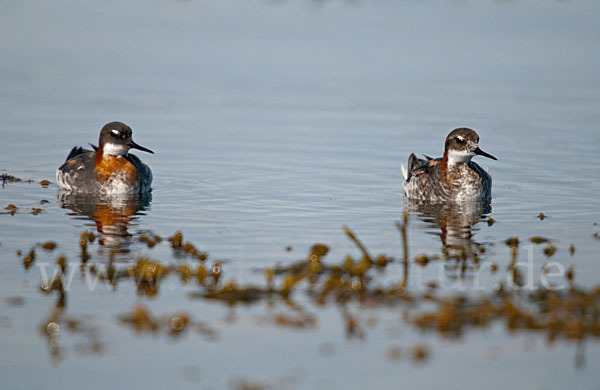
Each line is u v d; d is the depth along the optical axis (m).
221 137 20.73
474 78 26.94
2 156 18.55
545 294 10.23
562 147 19.58
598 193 16.00
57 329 9.27
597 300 9.89
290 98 24.77
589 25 35.34
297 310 9.82
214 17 36.09
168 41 31.52
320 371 8.41
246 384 8.14
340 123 22.16
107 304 9.98
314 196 15.82
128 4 38.62
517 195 16.02
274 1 40.09
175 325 9.38
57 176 16.58
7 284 10.59
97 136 20.39
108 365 8.54
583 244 12.59
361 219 14.20
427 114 22.95
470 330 9.31
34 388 8.10
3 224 13.55
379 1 40.66
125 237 12.85
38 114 22.19
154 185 16.67
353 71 27.91
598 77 26.91
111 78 26.39
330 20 36.00
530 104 23.77
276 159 18.78
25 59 28.34
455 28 34.75
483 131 21.12
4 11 36.09
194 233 13.12
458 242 12.74
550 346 8.96
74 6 37.78
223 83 26.25
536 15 37.72
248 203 15.24
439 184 15.59
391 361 8.63
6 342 8.98
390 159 18.89
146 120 22.09
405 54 30.20
